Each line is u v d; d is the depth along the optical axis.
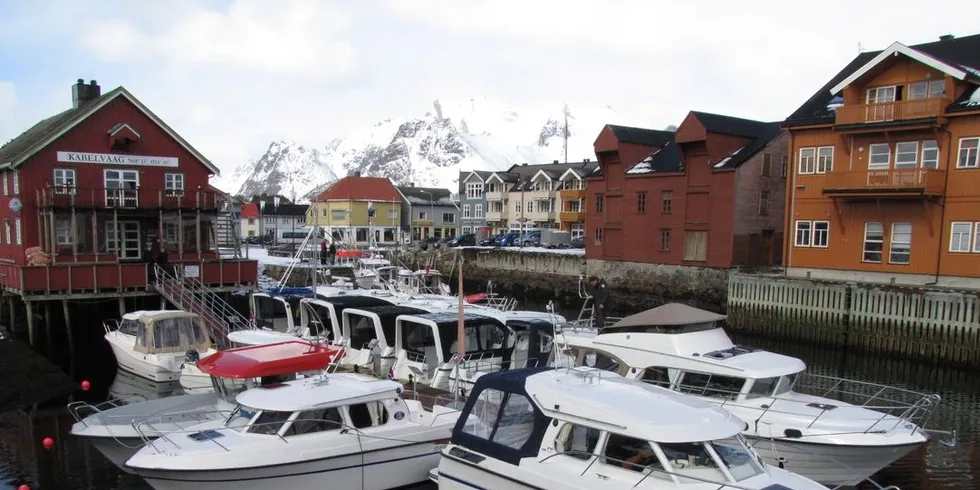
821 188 33.53
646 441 8.52
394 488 11.83
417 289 30.30
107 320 27.39
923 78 30.28
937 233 29.61
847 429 11.84
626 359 14.41
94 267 26.19
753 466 8.62
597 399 9.30
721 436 8.50
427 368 16.38
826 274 33.34
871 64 31.28
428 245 65.88
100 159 30.98
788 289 31.72
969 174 28.73
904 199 30.34
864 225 31.98
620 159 44.81
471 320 16.50
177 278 27.55
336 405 11.38
